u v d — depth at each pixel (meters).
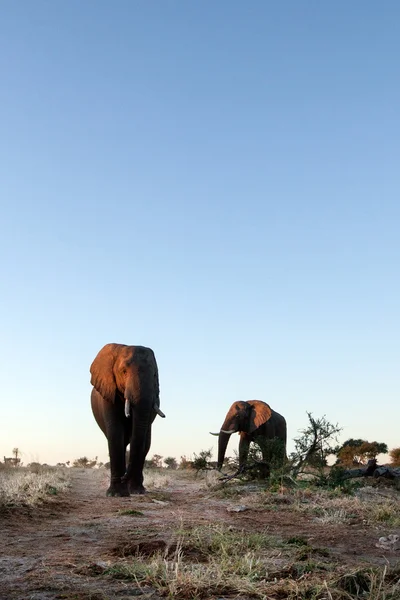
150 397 16.20
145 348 16.98
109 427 16.30
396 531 9.70
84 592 5.42
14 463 38.94
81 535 8.69
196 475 26.58
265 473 18.09
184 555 6.79
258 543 7.60
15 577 6.04
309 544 8.03
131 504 13.51
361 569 6.07
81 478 29.25
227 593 5.45
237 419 23.89
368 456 41.06
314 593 5.36
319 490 14.79
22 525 9.64
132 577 5.91
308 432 17.20
